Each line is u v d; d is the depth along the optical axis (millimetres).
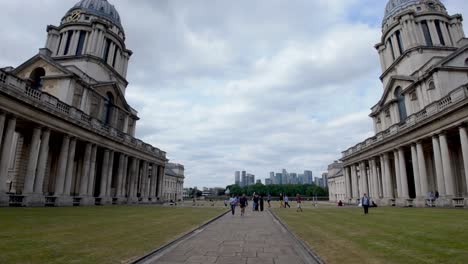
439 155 32312
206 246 9867
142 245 9508
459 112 28688
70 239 10266
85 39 56531
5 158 25109
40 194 29062
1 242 9312
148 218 19828
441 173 31969
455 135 35125
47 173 37938
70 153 34031
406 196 39219
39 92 29297
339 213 27094
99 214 21766
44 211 22266
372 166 50688
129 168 51906
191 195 160000
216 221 19766
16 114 26188
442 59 39562
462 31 53438
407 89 45781
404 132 38281
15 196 26578
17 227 12742
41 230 12164
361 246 9547
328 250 8953
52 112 30281
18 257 7395
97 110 46406
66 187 33344
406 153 45188
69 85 39719
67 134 33375
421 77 42094
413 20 53094
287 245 10133
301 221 18812
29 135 36000
